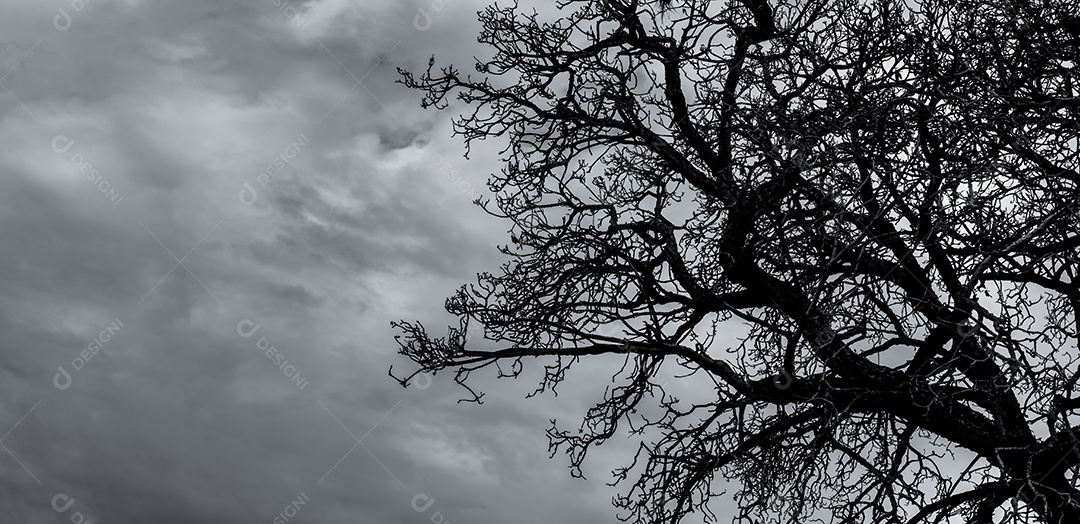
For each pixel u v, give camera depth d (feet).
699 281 35.86
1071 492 29.04
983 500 30.73
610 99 37.78
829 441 31.65
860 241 26.89
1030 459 27.17
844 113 28.78
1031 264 26.94
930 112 28.63
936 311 30.07
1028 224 26.40
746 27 35.42
